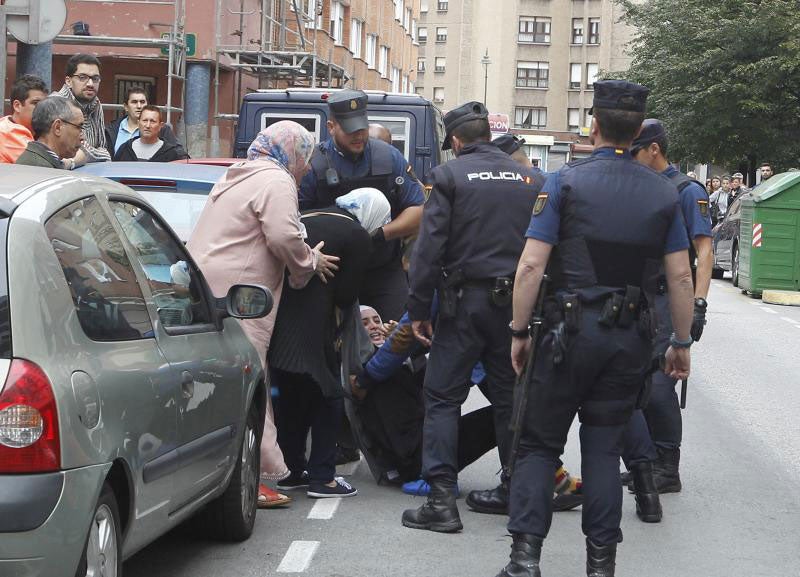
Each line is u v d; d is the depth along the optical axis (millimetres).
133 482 4559
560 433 5379
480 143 6832
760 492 7887
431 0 110062
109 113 27156
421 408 7590
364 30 48375
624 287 5273
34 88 9031
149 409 4715
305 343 7023
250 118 14281
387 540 6438
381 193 7727
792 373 13727
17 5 10297
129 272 5004
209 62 27594
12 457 3922
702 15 46625
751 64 44625
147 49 26531
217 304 6062
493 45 99250
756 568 6145
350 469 8297
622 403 5332
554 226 5297
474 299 6637
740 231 25641
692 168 55781
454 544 6391
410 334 7160
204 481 5527
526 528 5355
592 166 5336
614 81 5359
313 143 7137
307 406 7500
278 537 6449
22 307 4059
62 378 4086
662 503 7531
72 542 4047
